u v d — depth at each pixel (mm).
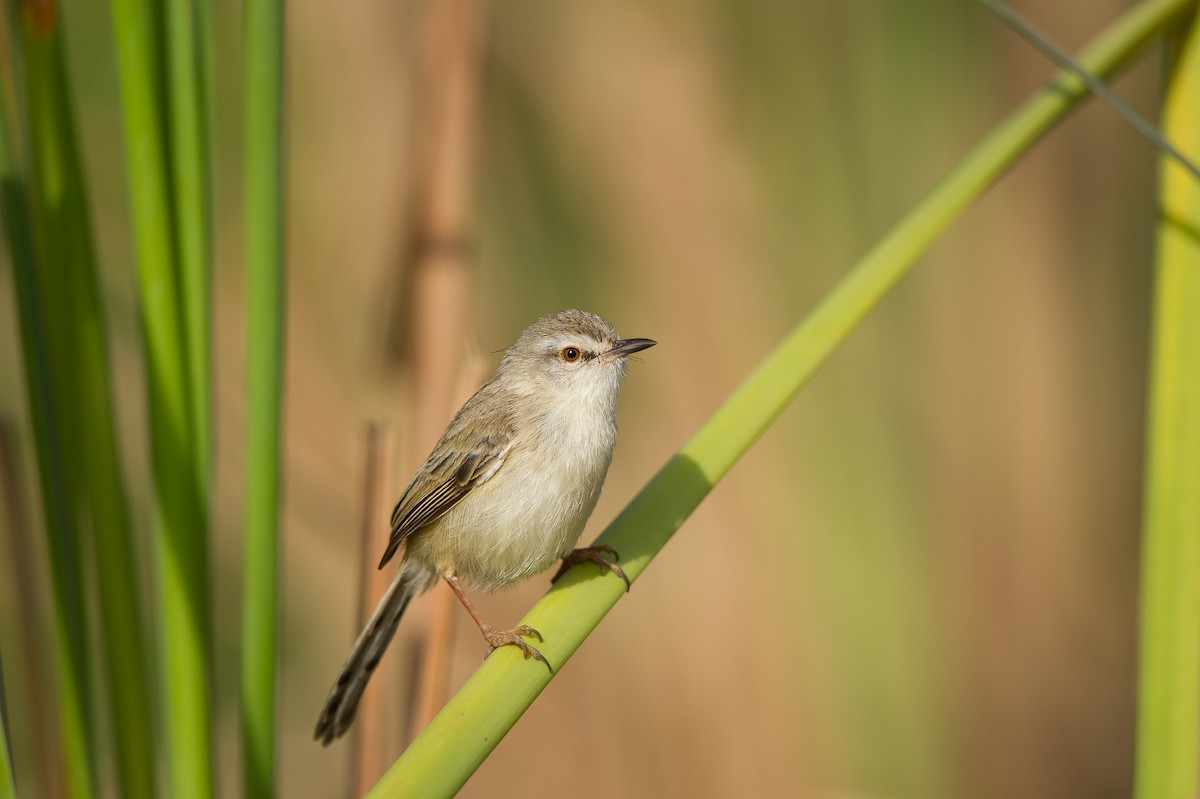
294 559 11680
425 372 9023
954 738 11664
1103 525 12438
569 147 12266
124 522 5945
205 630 5824
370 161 11773
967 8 12414
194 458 5762
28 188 5742
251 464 6000
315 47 11914
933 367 12352
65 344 5770
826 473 11898
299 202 11914
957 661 11797
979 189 6641
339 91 11891
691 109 12359
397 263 9445
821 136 12367
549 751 11453
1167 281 6734
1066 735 11938
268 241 5926
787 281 12234
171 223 5645
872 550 11742
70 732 5895
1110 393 12570
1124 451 12516
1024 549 12133
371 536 7973
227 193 12664
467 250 9141
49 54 5609
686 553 11797
